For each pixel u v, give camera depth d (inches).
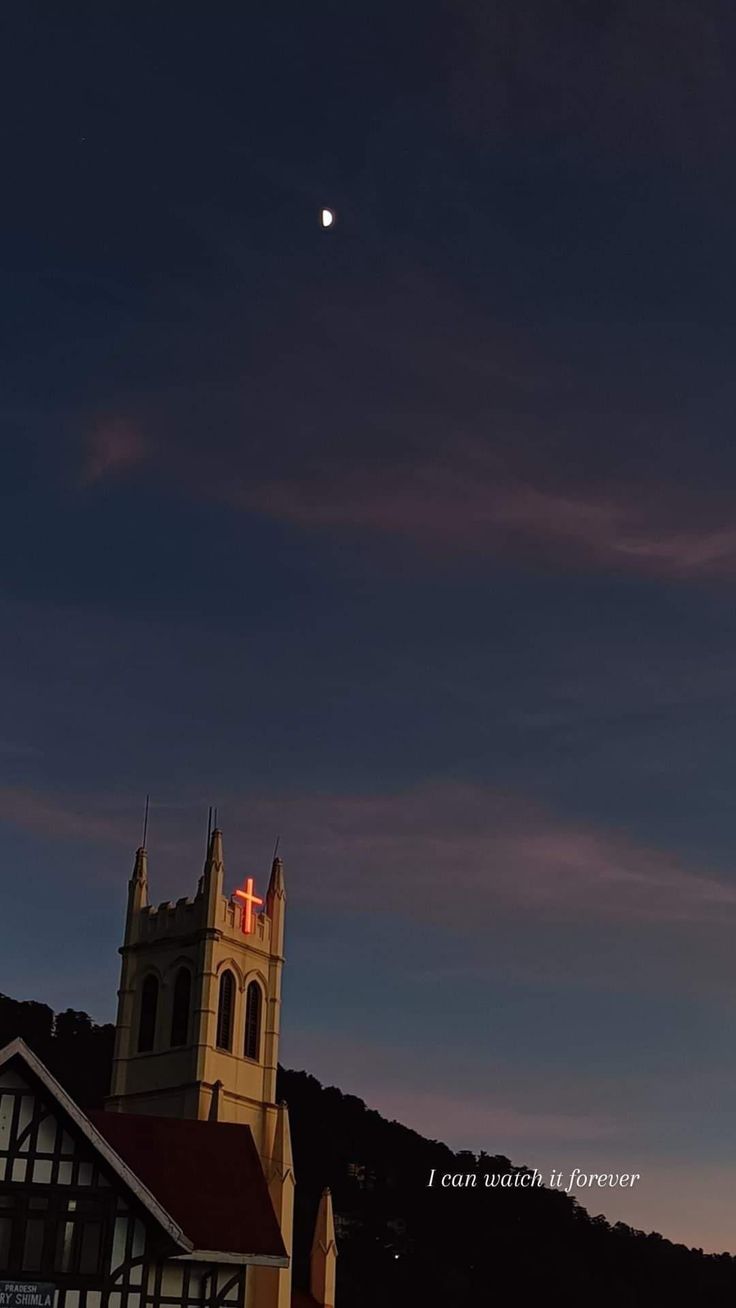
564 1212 6574.8
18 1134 2193.7
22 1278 2132.1
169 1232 2175.2
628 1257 6230.3
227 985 3715.6
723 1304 5954.7
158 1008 3703.3
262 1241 2369.6
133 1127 2564.0
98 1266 2167.8
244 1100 3656.5
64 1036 6771.7
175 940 3737.7
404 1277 5777.6
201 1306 2277.3
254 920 3846.0
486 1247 6156.5
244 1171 2529.5
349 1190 6712.6
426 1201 6712.6
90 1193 2192.4
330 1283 3474.4
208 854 3772.1
